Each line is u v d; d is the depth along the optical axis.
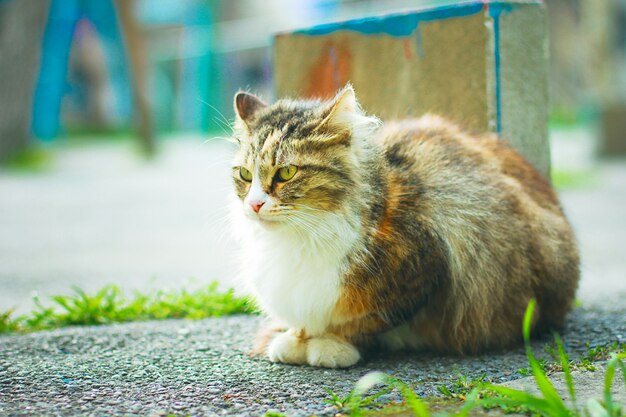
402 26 1.46
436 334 1.21
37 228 2.52
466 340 1.20
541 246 1.23
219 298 1.44
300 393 1.08
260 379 1.12
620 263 1.80
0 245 2.19
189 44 7.79
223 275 1.74
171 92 8.35
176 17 8.21
